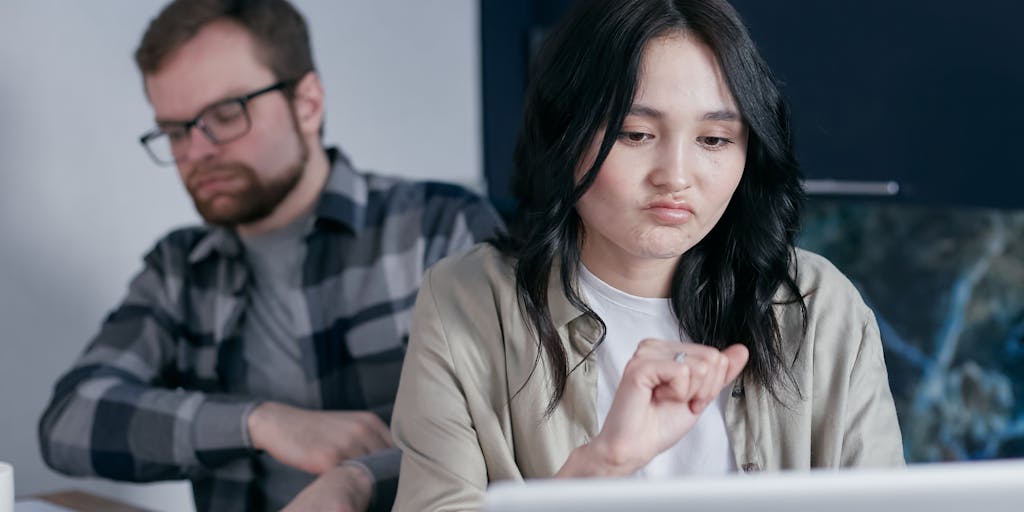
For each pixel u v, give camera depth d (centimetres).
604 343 113
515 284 114
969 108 198
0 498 103
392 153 279
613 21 99
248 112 199
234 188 200
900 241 238
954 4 199
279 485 189
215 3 200
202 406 179
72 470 190
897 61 210
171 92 201
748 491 56
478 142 295
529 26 298
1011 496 56
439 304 118
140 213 245
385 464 148
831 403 113
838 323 116
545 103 106
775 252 111
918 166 208
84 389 190
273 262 202
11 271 230
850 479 56
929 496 56
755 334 111
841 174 221
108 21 238
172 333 204
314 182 203
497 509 56
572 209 112
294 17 205
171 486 253
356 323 198
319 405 197
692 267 112
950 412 232
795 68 228
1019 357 219
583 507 56
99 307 241
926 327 235
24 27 229
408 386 116
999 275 222
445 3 286
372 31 274
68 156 235
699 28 98
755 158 107
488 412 113
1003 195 192
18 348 232
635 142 99
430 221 204
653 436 89
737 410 112
